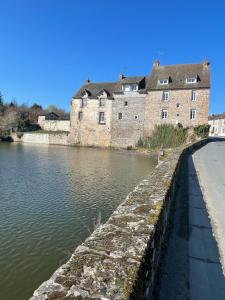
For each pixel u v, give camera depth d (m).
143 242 2.87
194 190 9.37
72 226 10.33
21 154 33.75
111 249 2.68
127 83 45.12
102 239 2.91
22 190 15.46
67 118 71.56
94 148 46.47
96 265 2.37
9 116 63.47
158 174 7.36
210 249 5.04
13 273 7.25
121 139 45.75
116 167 24.75
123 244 2.80
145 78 46.12
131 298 2.04
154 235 3.42
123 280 2.18
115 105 46.25
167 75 43.56
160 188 5.56
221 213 7.05
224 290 3.89
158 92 42.69
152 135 42.94
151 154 38.06
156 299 3.59
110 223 3.44
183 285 3.95
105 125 47.09
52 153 36.22
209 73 41.44
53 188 16.09
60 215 11.48
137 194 5.02
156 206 4.27
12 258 7.96
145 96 43.75
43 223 10.57
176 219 6.42
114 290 2.06
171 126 41.50
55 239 9.22
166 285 3.93
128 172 22.09
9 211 11.82
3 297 6.34
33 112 78.69
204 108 39.84
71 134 50.62
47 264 7.71
